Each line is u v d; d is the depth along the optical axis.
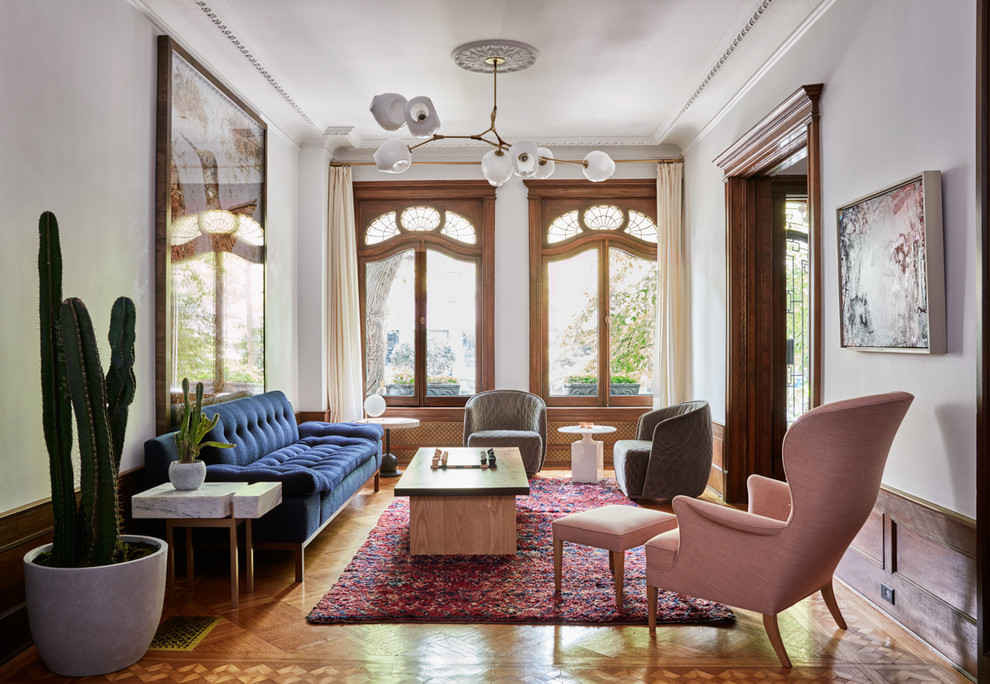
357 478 5.46
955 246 3.04
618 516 3.78
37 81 3.30
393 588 3.91
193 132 4.80
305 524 4.07
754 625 3.47
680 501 3.23
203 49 4.96
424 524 4.48
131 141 4.13
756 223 5.93
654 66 5.49
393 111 4.46
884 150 3.58
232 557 3.67
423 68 5.53
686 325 7.50
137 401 4.17
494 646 3.21
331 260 7.53
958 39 2.99
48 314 2.91
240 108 5.61
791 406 6.27
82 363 2.93
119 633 2.92
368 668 2.99
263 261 6.14
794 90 4.70
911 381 3.37
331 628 3.41
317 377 7.30
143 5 4.19
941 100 3.11
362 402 7.70
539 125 7.10
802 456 2.89
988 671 2.77
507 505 4.50
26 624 3.17
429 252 7.97
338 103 6.38
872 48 3.70
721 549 3.13
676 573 3.26
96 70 3.78
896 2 3.46
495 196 7.85
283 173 6.83
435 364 7.97
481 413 7.36
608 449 7.91
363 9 4.52
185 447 3.83
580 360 7.98
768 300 5.96
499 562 4.38
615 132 7.35
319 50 5.17
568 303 7.98
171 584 3.69
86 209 3.69
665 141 7.51
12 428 3.14
